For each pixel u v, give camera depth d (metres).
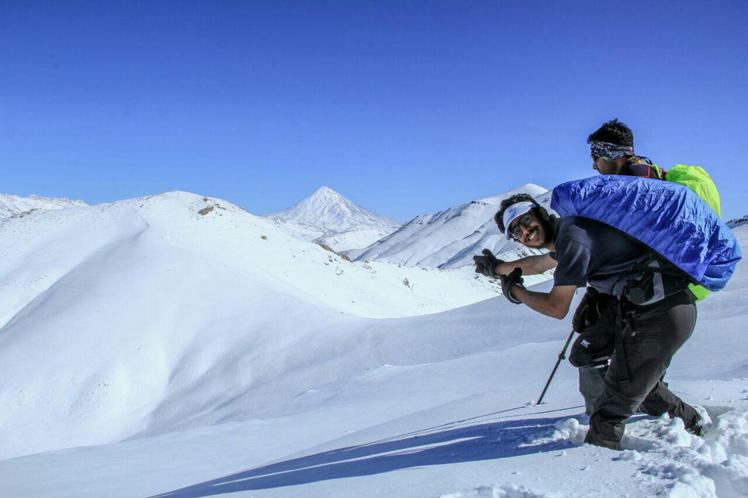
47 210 59.22
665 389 3.22
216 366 31.61
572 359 3.30
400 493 2.51
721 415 3.25
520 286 3.13
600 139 3.27
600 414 2.93
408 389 11.08
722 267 2.84
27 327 35.94
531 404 4.46
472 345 21.86
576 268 2.80
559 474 2.52
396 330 28.27
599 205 2.83
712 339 7.94
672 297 2.79
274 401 24.62
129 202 58.41
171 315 36.81
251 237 56.12
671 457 2.58
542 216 3.08
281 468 4.29
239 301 38.53
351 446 4.54
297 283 50.72
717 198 3.09
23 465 8.04
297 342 31.86
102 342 33.75
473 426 3.91
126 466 7.17
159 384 31.17
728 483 2.32
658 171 3.16
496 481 2.49
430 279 69.00
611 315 3.04
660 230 2.74
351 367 25.25
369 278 59.00
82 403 28.98
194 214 56.81
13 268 45.97
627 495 2.22
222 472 6.05
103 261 44.72
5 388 29.86
